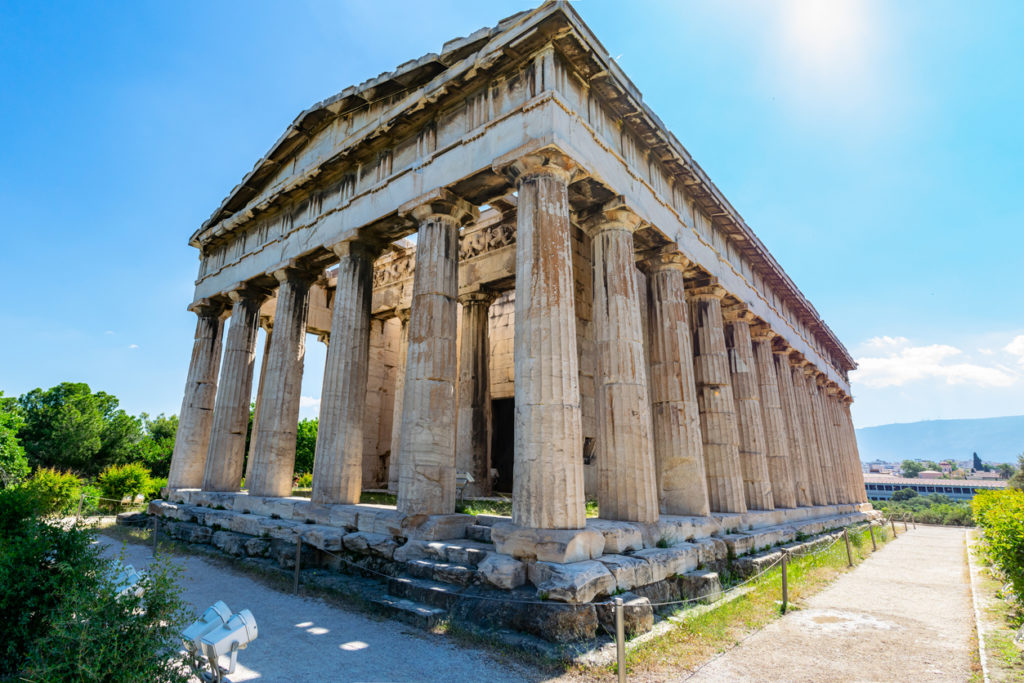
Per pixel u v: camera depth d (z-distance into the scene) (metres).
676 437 14.31
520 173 11.23
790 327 25.58
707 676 7.11
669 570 10.30
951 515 42.09
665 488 14.30
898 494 89.50
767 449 21.06
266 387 17.00
